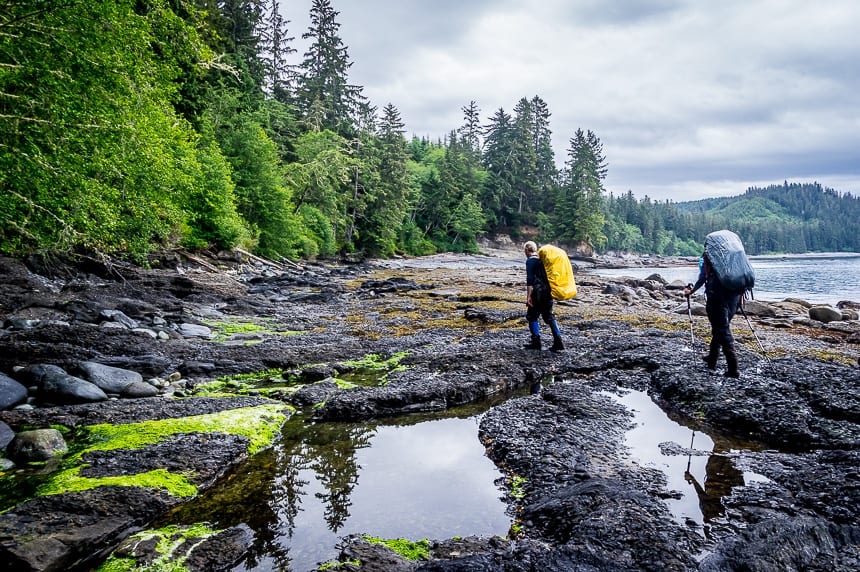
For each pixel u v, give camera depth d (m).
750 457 4.34
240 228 30.78
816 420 4.88
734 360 6.44
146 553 2.97
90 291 13.66
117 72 10.45
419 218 82.38
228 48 42.00
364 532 3.24
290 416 5.88
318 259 51.25
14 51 9.02
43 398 5.95
